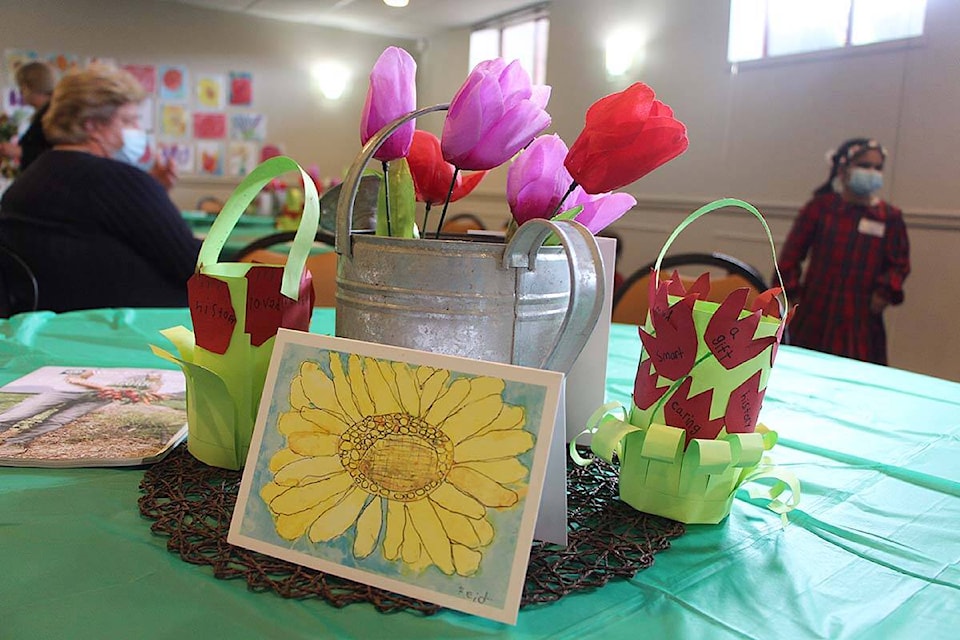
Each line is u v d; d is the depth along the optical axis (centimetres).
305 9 531
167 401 74
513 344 46
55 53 504
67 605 37
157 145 543
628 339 128
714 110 357
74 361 91
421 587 39
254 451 45
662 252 54
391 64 47
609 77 420
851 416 85
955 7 261
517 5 482
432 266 45
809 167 316
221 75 555
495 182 527
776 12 327
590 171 46
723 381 49
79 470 56
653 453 49
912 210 277
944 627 39
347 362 45
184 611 37
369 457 43
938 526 53
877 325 284
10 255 162
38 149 260
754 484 60
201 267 54
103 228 193
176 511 48
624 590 42
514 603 37
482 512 40
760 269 339
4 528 46
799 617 40
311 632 36
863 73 291
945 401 93
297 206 429
